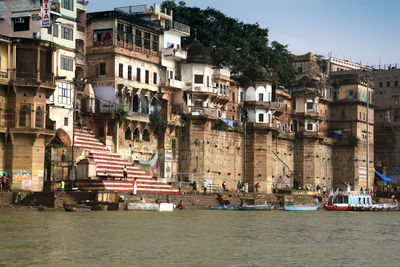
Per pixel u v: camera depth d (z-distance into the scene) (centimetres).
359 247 3841
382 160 13875
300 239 4222
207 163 9050
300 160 11444
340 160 12331
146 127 8456
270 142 10156
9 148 6544
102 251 3384
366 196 9275
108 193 6425
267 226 5156
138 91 8344
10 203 6144
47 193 6206
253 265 3080
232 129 9738
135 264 3038
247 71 10394
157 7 9275
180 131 8962
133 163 8031
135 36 8312
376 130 14050
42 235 3959
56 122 7038
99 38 8050
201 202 7600
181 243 3784
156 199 6975
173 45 8950
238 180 9938
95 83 8019
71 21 7262
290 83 11781
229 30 11162
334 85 12656
